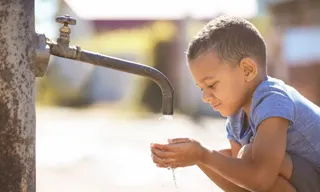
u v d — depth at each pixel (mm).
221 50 3961
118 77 30891
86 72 30297
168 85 3867
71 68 29938
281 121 3852
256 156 3801
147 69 3834
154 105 26312
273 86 3988
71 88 29875
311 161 4117
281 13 20359
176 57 26641
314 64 18125
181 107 24172
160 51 26859
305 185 4035
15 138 3461
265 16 22266
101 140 15086
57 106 29016
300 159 4066
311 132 4047
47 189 8820
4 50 3426
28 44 3482
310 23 18672
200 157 3736
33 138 3553
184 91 24219
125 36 31906
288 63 19312
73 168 10773
